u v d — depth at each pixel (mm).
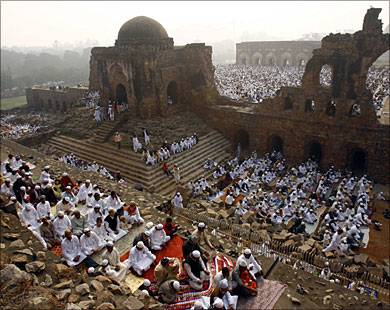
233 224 19797
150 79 34375
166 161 29875
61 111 57906
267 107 33844
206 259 12203
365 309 11430
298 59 81750
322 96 30453
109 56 35188
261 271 11898
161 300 10812
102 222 14094
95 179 22344
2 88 121625
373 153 29156
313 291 12172
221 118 36906
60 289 9594
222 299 10195
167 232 14633
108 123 34844
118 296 9758
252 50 90875
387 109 42438
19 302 8367
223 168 30531
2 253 10312
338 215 22703
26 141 35531
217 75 71562
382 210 24828
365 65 27891
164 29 39219
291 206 23625
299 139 32781
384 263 18594
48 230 13312
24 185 16391
